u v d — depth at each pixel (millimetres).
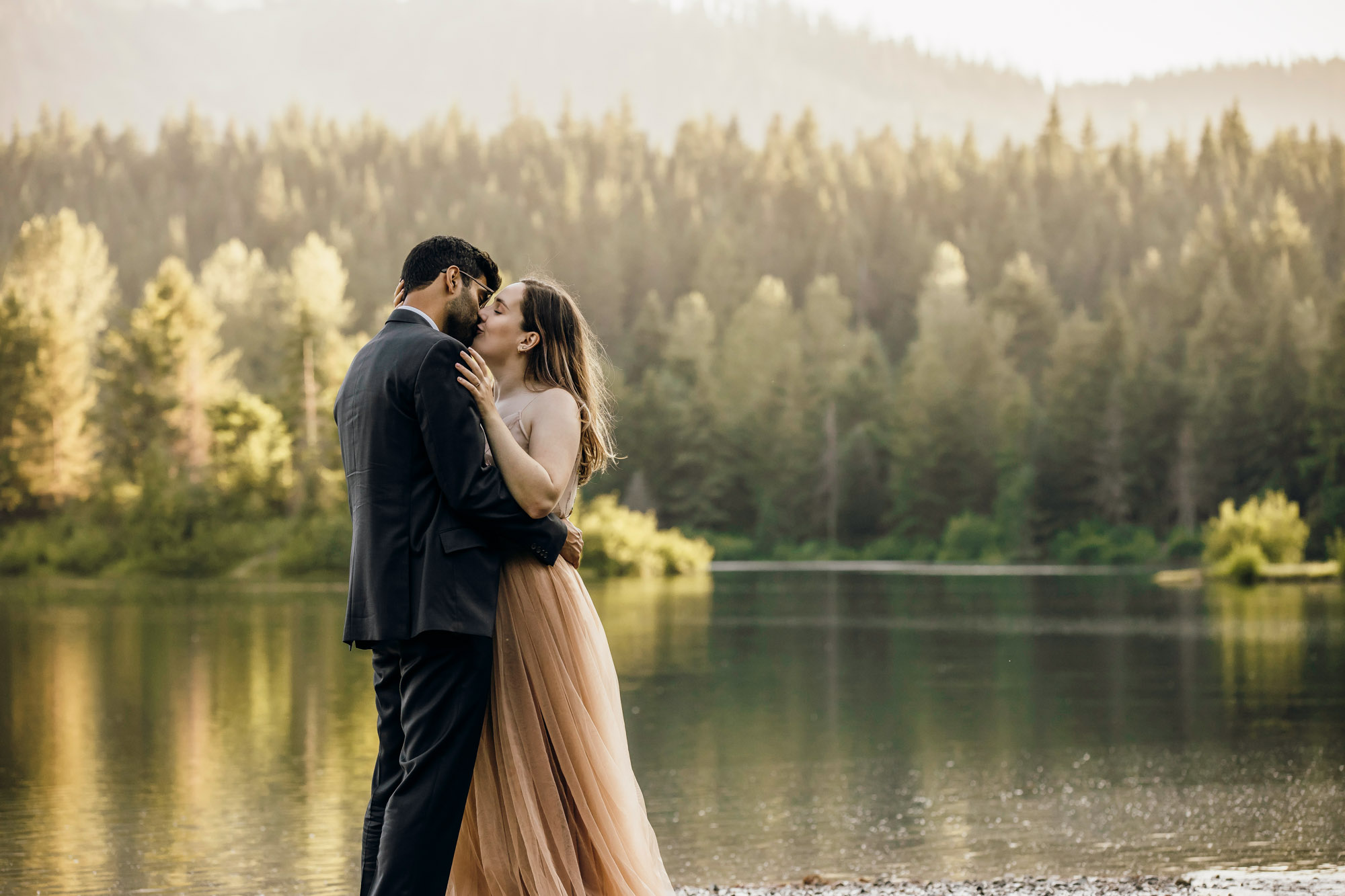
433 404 3242
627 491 73750
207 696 15570
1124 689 16109
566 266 105062
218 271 93688
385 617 3238
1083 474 67062
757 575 51219
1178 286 93188
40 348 56188
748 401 80750
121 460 56844
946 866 7426
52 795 9789
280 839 8289
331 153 140125
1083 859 7543
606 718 3613
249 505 48312
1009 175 124625
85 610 30297
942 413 73125
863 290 108625
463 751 3283
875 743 12258
